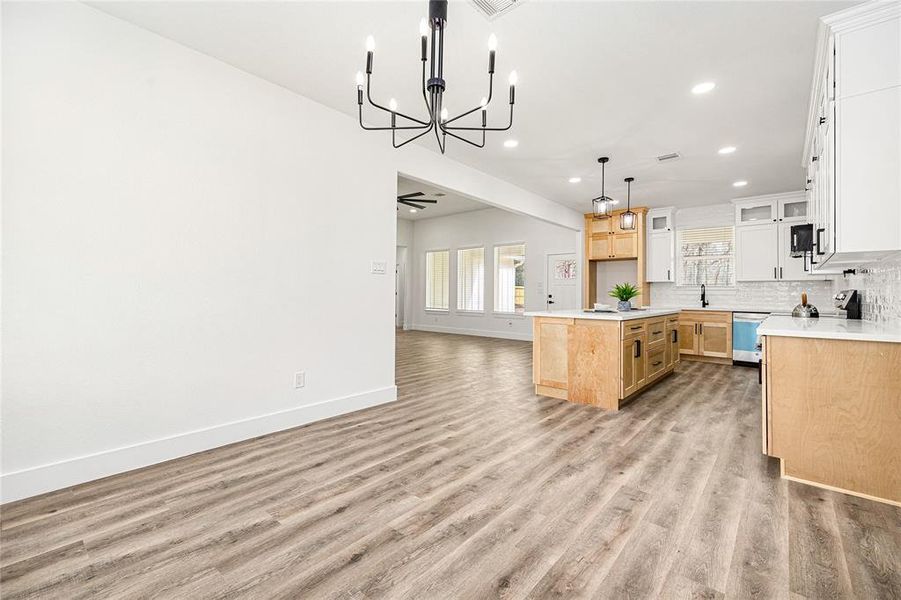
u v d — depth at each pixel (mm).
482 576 1455
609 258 6895
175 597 1351
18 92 1962
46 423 2051
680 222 6648
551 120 3432
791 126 3492
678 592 1374
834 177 2031
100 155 2195
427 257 10188
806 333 2160
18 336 1973
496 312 8766
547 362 3938
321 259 3223
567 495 2035
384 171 3703
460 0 2021
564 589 1390
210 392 2627
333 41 2426
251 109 2801
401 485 2139
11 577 1435
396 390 3820
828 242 2125
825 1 2020
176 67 2467
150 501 1964
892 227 1908
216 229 2641
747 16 2141
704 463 2418
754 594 1364
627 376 3605
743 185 5293
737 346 5598
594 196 5992
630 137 3783
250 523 1783
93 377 2186
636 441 2773
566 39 2346
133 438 2322
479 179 4812
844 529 1747
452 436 2867
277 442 2738
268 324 2908
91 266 2174
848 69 1989
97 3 2127
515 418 3271
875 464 2021
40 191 2021
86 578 1436
